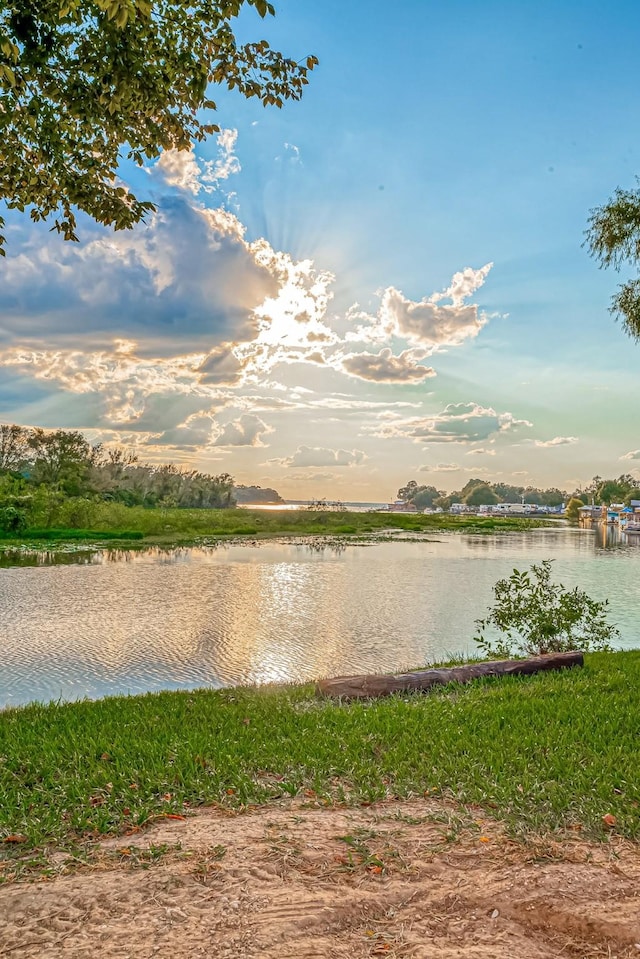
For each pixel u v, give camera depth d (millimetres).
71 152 6543
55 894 3309
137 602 19281
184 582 23938
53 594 20688
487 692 8422
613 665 10281
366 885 3350
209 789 4809
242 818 4281
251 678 11273
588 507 163250
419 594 21453
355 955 2814
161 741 6152
